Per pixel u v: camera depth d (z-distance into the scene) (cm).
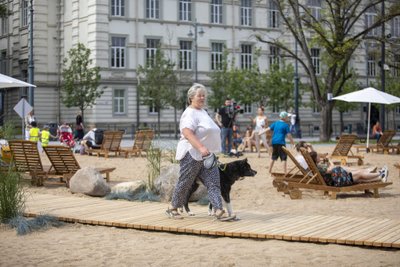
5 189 1079
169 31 5566
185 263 775
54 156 1594
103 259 805
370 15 6069
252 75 5375
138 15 5438
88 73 4984
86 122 5372
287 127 1842
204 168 995
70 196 1392
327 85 4116
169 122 5603
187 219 1040
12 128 1908
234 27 5875
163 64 5094
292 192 1384
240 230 937
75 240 933
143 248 867
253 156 2705
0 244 915
